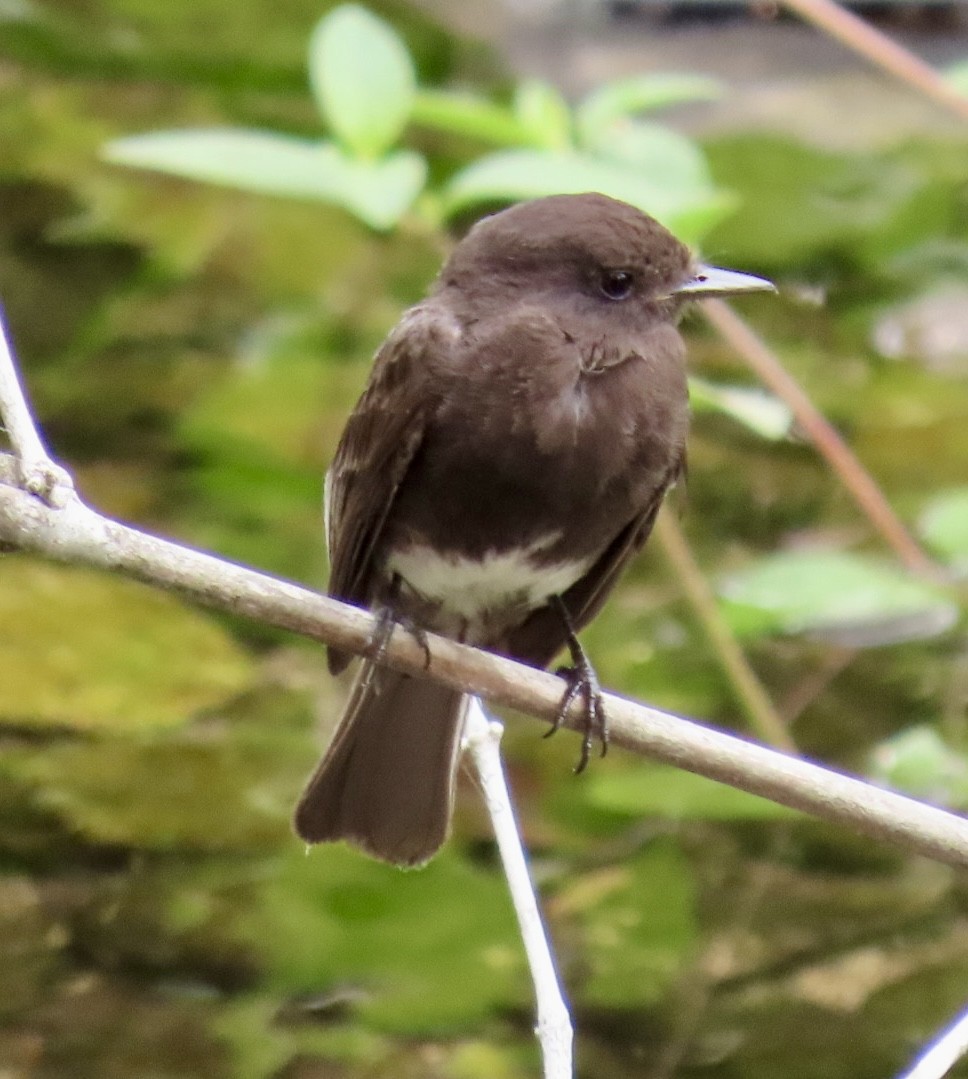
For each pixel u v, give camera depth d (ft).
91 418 46.14
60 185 52.85
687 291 26.37
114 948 31.83
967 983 31.76
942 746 35.60
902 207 50.78
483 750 25.84
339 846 33.47
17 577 38.22
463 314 25.98
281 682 36.91
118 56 56.54
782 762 22.97
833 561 33.81
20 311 49.83
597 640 39.73
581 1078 30.58
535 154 30.09
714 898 33.68
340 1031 30.86
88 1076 29.81
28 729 35.04
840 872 34.37
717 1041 31.04
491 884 33.71
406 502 26.18
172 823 33.47
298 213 51.57
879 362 48.24
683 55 56.24
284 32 57.93
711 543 42.68
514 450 25.39
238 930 32.12
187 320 49.39
